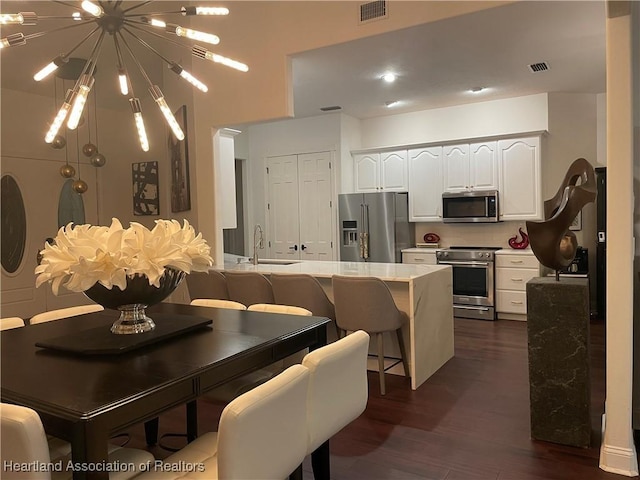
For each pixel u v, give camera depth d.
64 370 1.73
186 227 2.23
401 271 4.03
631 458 2.39
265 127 7.43
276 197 7.39
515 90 5.65
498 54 4.25
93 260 1.85
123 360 1.83
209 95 4.77
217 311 2.74
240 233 7.70
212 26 4.66
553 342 2.69
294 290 3.79
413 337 3.58
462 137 6.37
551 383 2.71
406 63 4.47
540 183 5.73
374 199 6.44
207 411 3.33
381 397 3.47
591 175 2.75
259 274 3.93
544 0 3.15
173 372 1.69
